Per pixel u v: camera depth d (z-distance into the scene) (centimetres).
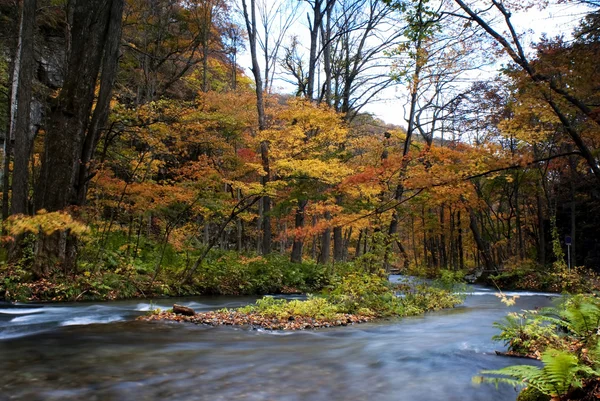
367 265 1352
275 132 1786
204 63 2620
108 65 1390
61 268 1303
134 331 852
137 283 1468
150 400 454
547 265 2544
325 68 2633
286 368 598
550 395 420
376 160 2098
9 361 607
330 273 2109
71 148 1303
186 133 1789
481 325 997
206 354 677
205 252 1645
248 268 1902
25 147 1361
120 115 1599
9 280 1195
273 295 1773
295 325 966
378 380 541
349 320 1055
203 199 1527
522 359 649
